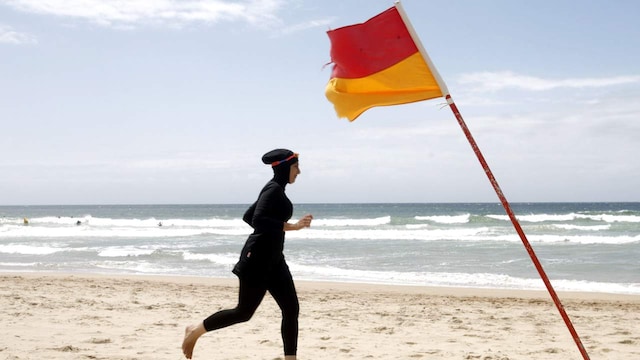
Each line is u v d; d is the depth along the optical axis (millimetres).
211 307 9852
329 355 6371
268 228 4594
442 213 74000
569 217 42781
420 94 4195
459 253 21516
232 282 14070
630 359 6375
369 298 11484
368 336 7543
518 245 24172
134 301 10406
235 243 27469
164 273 17078
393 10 4207
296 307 4711
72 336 7094
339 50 4312
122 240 29766
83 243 27859
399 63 4215
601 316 9516
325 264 18875
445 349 6773
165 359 5965
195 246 25891
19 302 9883
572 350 6789
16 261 20172
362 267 18031
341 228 38000
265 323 8273
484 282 14828
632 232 31391
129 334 7312
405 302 10992
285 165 4801
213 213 83438
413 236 29453
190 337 4793
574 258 19609
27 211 101125
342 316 9250
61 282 13312
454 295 12078
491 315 9523
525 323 8766
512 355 6496
